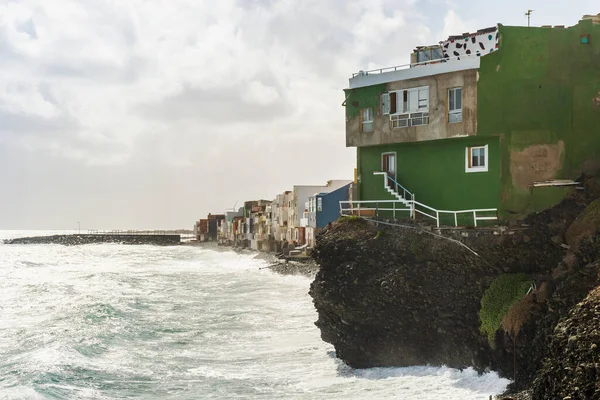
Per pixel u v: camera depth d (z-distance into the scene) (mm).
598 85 28031
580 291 20703
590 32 28141
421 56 35312
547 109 27906
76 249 192375
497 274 25047
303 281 69312
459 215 29203
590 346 17406
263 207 132750
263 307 50219
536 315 21875
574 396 16984
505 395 21422
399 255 27781
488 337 23766
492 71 27875
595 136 27906
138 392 27297
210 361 32406
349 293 28391
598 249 22078
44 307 54656
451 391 23312
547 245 24609
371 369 28234
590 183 26766
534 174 27656
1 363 33188
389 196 32188
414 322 26734
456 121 28797
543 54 27984
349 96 33250
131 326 42656
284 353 33219
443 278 26141
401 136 30828
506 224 27047
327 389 25906
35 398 26172
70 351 34656
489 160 28297
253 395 26109
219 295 60375
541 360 20297
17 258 142625
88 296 60719
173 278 81875
